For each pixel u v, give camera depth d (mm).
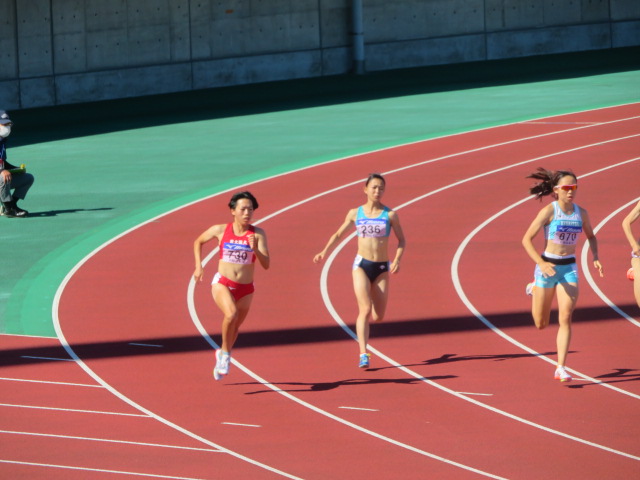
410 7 119250
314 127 80750
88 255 45781
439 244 45906
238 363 31859
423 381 29812
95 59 102062
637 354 31688
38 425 26938
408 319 35906
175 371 31219
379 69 118500
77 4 100438
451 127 78062
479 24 122688
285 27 112812
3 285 41531
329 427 26453
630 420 26438
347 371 30891
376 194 30688
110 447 25297
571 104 87125
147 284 41031
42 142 78875
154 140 77625
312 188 58500
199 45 107875
